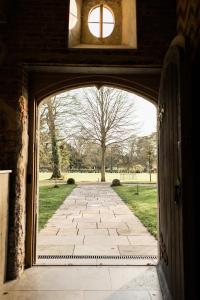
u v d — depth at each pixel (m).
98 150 22.31
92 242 4.64
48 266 3.45
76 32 3.65
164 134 2.79
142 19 3.35
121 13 3.86
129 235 5.15
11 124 3.19
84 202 10.07
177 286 2.17
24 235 3.37
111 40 3.82
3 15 3.14
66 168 22.56
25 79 3.41
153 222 6.38
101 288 2.86
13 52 3.27
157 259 3.67
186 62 1.94
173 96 2.29
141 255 3.88
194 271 1.82
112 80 3.60
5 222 3.02
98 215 7.45
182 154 1.90
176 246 2.20
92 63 3.29
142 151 21.34
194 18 2.44
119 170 22.23
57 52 3.28
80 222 6.47
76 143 21.16
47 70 3.50
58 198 11.15
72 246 4.39
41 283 2.97
